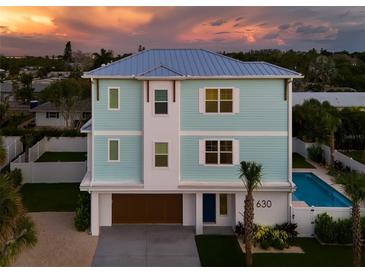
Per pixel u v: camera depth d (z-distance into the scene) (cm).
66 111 6669
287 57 13762
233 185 2441
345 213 2395
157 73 2406
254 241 2291
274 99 2445
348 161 3862
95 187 2423
